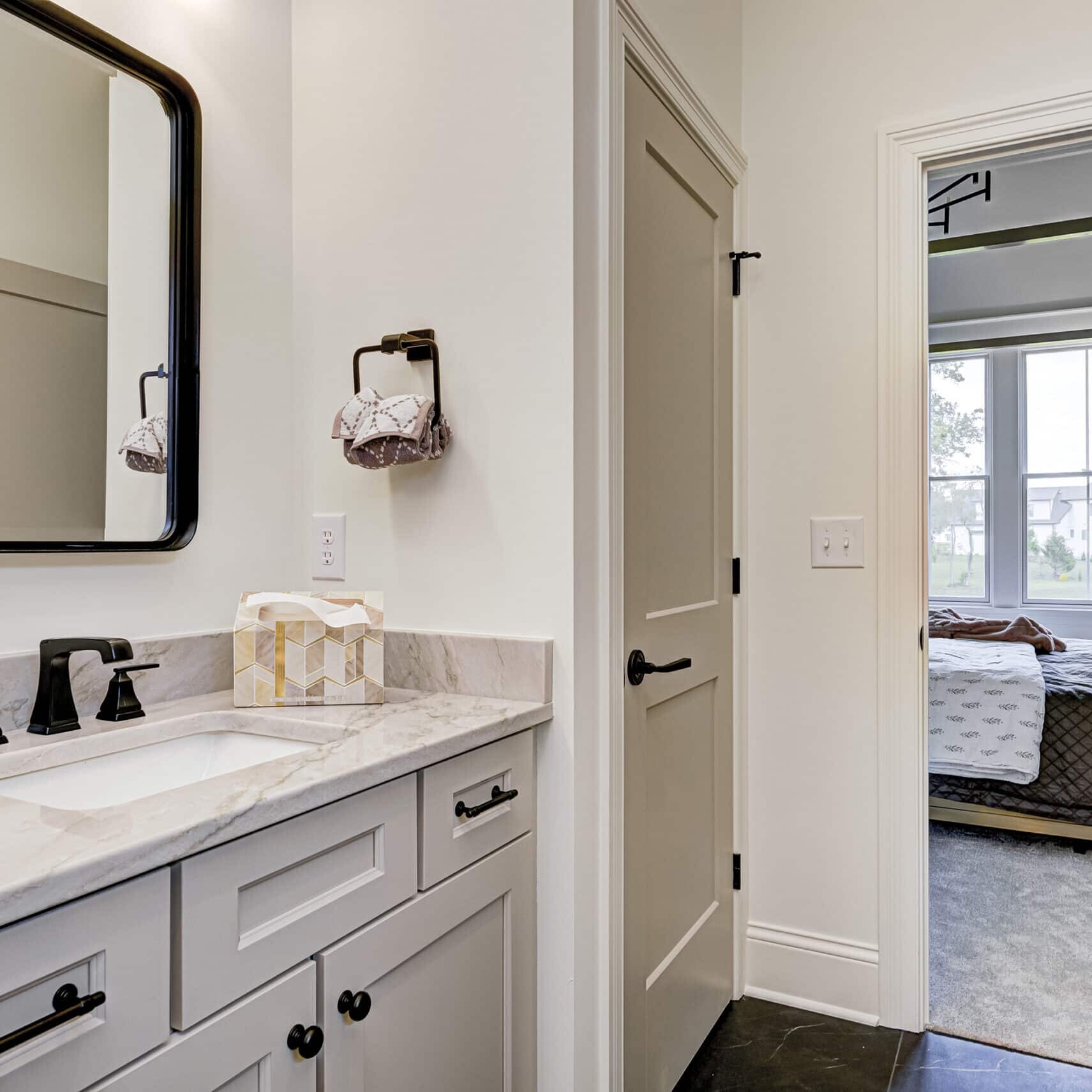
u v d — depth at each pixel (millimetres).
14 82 1165
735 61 2039
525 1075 1301
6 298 1154
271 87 1583
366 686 1318
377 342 1531
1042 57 1799
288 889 866
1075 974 2129
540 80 1364
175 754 1199
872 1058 1773
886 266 1906
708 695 1874
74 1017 647
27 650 1170
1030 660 3484
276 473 1587
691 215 1787
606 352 1398
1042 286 5051
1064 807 3035
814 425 1993
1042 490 5418
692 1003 1769
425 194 1481
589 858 1367
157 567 1357
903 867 1881
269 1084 837
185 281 1391
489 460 1409
